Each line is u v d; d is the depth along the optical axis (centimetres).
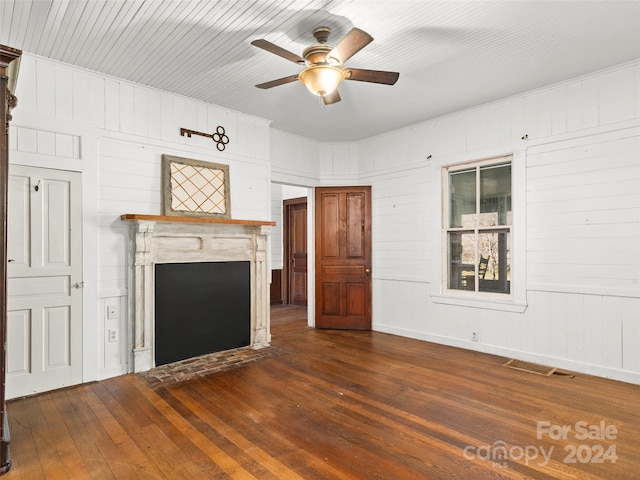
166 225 364
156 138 372
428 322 468
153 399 290
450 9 244
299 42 287
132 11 246
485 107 416
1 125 204
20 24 259
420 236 478
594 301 342
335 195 539
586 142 347
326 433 238
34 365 299
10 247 290
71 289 317
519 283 388
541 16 253
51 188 309
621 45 292
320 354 408
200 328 392
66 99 318
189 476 195
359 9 244
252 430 242
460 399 289
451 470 199
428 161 469
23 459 211
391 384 320
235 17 253
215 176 412
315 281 541
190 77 347
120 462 208
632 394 297
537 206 377
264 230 439
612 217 332
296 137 526
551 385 317
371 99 400
